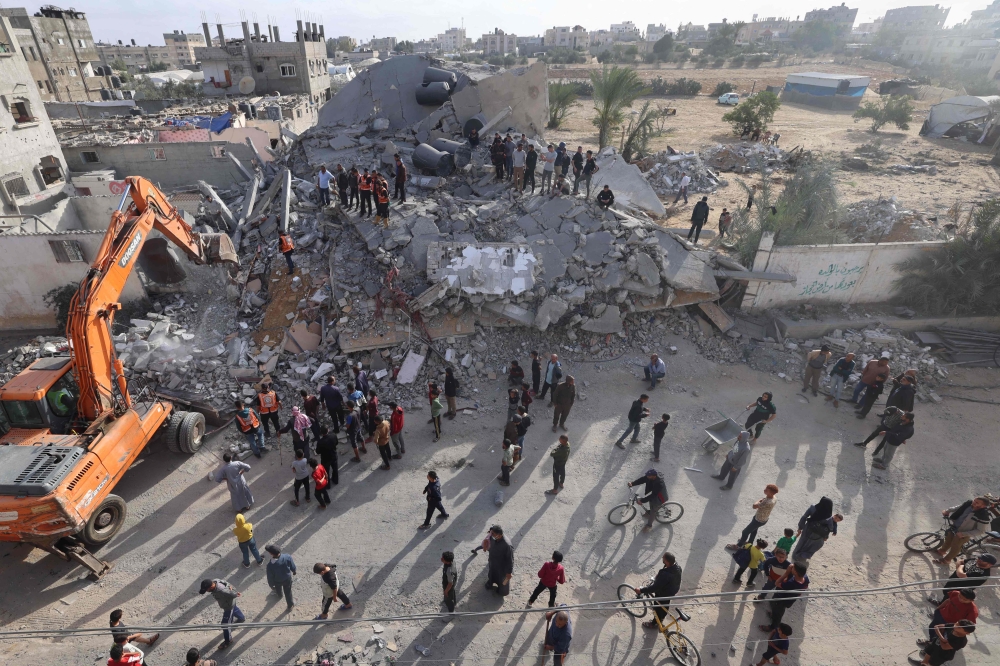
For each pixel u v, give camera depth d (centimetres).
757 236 1666
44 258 1552
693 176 2825
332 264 1547
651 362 1376
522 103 2405
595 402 1355
